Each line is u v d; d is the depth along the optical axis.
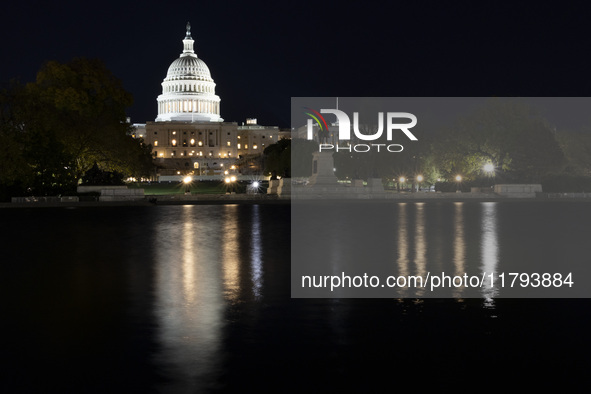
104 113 93.19
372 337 14.28
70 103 86.12
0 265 24.97
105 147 86.56
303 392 11.10
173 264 25.17
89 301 18.06
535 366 12.35
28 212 60.22
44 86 88.06
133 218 51.38
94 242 33.34
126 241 33.81
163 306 17.44
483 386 11.36
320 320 15.87
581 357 12.86
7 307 17.30
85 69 91.00
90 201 77.94
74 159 85.31
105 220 49.19
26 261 26.11
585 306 17.36
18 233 38.53
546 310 16.89
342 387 11.32
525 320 15.80
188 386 11.38
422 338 14.20
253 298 18.48
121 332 14.73
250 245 31.64
